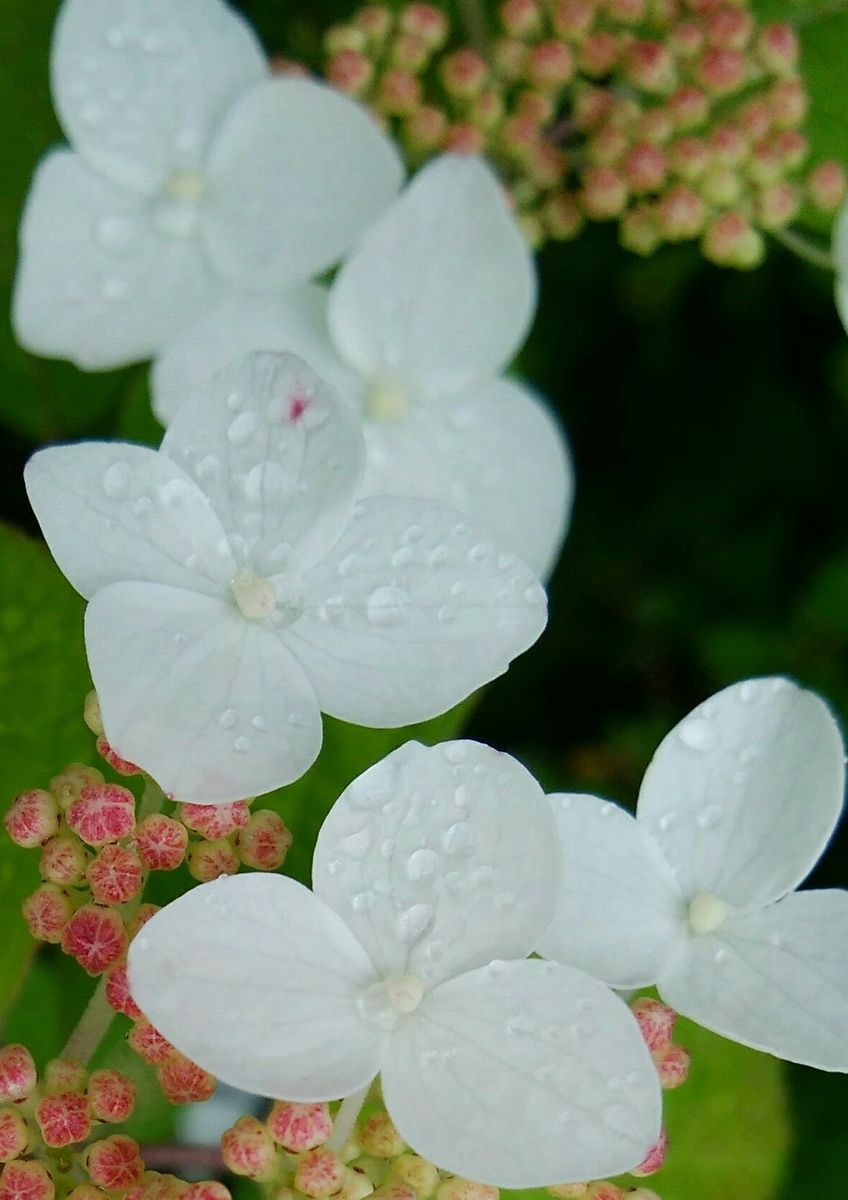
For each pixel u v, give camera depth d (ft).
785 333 1.07
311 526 0.85
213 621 0.84
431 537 0.85
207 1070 0.79
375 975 0.82
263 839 0.85
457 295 0.93
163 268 0.93
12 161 0.97
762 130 0.94
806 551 1.07
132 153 0.93
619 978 0.83
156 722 0.82
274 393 0.84
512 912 0.82
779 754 0.85
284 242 0.93
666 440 1.08
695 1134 0.94
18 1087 0.83
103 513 0.84
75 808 0.84
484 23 0.98
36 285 0.92
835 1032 0.83
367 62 0.94
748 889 0.85
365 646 0.84
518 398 0.95
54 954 0.96
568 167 0.96
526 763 1.06
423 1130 0.81
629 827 0.84
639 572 1.08
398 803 0.82
